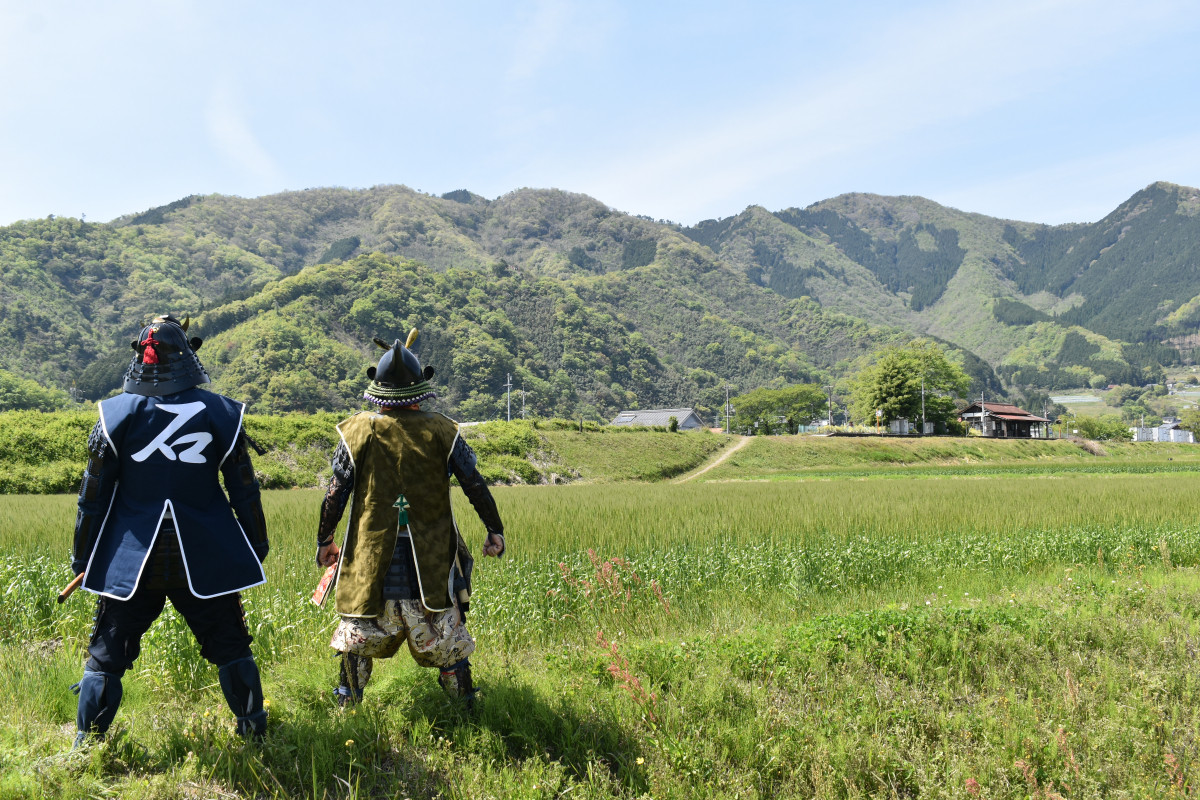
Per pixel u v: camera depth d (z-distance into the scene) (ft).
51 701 12.62
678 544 30.14
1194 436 509.76
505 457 148.56
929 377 335.47
